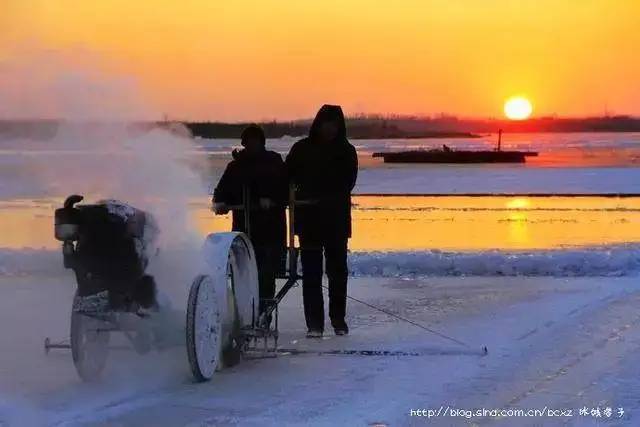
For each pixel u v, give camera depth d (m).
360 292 15.96
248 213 11.72
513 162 120.00
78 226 9.11
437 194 48.94
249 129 12.03
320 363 10.57
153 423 8.11
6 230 29.72
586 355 10.69
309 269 12.21
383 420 8.13
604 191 50.59
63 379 9.90
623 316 13.12
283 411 8.46
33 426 7.99
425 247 24.11
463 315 13.60
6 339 11.98
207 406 8.67
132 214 9.21
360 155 160.75
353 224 31.20
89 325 9.66
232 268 10.69
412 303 14.79
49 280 17.33
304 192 12.20
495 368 10.12
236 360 10.54
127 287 9.24
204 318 9.56
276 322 11.52
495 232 28.39
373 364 10.48
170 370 10.31
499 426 7.93
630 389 9.14
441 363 10.45
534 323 12.77
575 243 25.14
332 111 12.15
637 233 27.86
